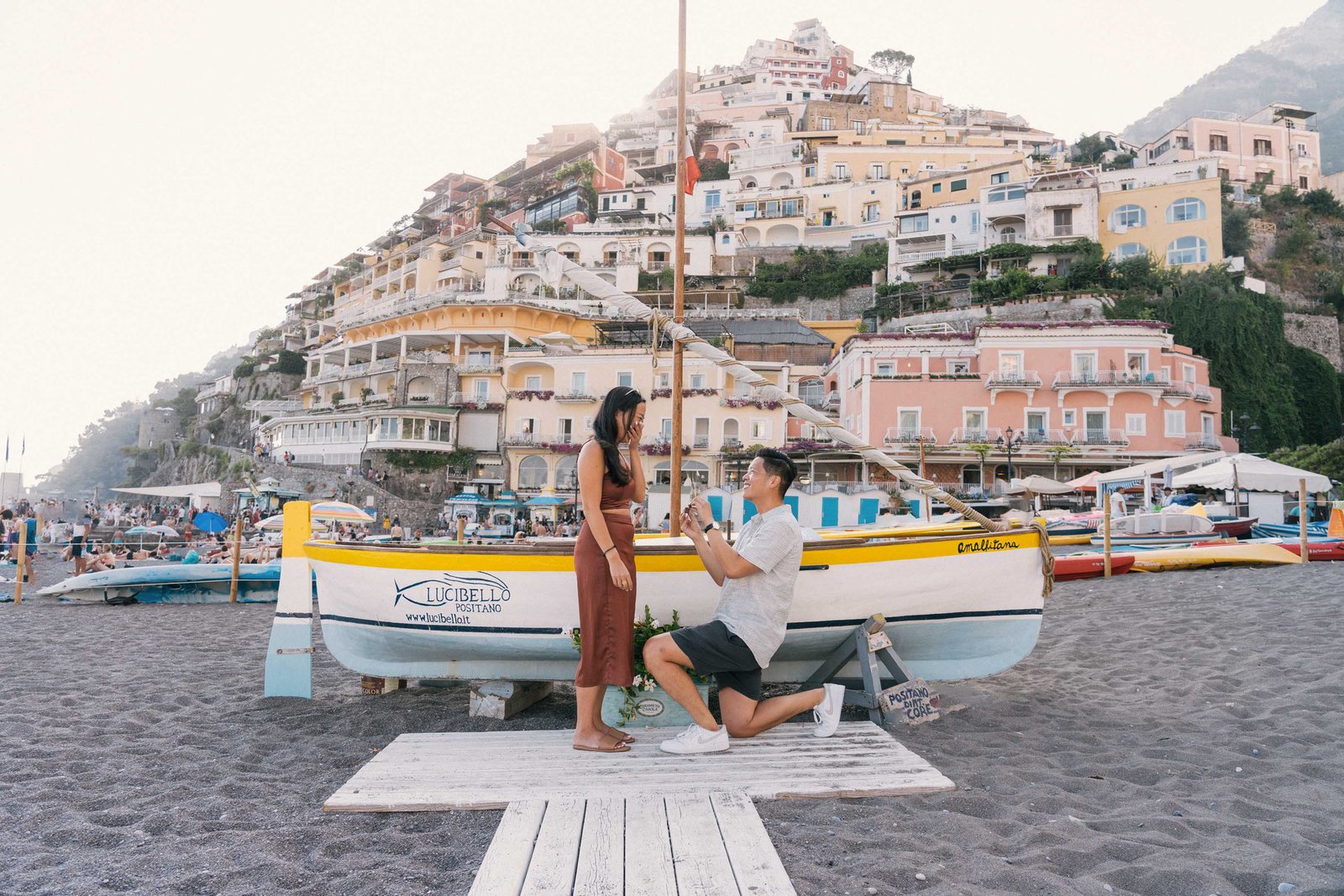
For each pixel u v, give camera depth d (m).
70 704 5.26
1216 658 6.18
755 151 81.00
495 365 49.78
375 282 71.75
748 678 3.95
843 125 91.31
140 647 8.00
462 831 2.95
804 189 68.38
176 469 79.69
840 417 43.78
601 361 43.22
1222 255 52.47
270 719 4.83
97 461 155.75
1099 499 23.91
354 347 60.41
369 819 3.07
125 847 2.85
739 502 12.91
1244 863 2.56
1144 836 2.82
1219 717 4.55
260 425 61.97
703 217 73.06
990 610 4.99
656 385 42.19
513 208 76.56
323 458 49.84
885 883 2.46
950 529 5.99
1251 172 78.94
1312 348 57.31
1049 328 38.19
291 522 5.50
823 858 2.65
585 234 61.78
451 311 52.00
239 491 43.50
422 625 4.90
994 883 2.47
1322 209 66.50
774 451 4.02
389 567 4.97
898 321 51.91
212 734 4.48
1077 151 80.44
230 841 2.88
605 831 2.80
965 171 62.34
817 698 4.07
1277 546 14.02
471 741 4.05
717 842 2.70
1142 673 5.92
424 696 5.45
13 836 2.96
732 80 109.19
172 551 21.38
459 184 89.19
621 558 3.91
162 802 3.33
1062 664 6.41
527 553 4.68
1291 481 18.47
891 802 3.19
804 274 61.75
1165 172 60.69
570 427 43.53
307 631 5.41
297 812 3.20
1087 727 4.45
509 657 4.84
